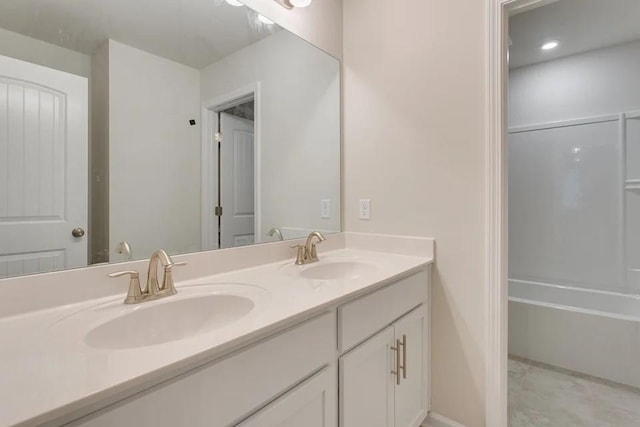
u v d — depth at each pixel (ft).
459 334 4.64
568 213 8.40
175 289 3.22
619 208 7.75
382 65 5.40
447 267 4.74
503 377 4.30
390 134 5.31
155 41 3.64
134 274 2.90
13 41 2.69
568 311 6.56
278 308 2.62
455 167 4.64
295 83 5.19
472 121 4.48
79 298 2.88
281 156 5.01
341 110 5.93
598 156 8.00
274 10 4.85
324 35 5.61
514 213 9.21
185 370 1.87
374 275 3.81
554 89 8.62
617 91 7.79
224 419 2.06
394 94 5.26
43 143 2.84
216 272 3.96
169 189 3.77
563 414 5.18
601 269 7.97
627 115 7.62
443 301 4.78
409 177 5.10
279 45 4.94
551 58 8.54
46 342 2.08
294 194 5.19
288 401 2.48
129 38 3.43
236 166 4.48
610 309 7.61
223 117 4.31
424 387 4.67
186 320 3.01
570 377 6.30
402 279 4.12
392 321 3.91
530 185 8.94
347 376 3.12
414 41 5.03
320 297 2.95
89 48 3.14
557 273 8.55
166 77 3.74
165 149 3.74
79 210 3.06
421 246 4.95
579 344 6.44
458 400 4.66
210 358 1.99
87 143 3.12
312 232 5.13
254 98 4.66
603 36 7.43
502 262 4.25
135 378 1.59
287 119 5.10
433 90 4.83
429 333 4.86
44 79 2.86
